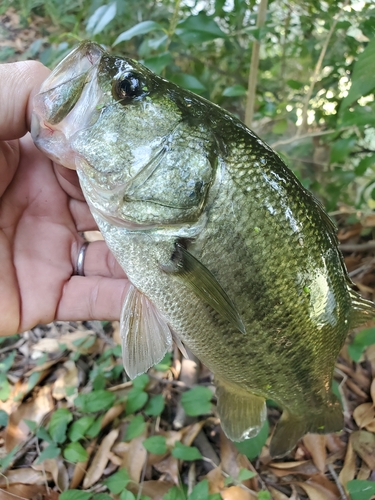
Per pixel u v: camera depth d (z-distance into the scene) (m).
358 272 0.38
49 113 0.16
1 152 0.19
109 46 0.37
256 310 0.17
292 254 0.17
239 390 0.22
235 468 0.26
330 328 0.19
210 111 0.17
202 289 0.16
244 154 0.16
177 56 0.41
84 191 0.17
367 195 0.43
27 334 0.35
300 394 0.21
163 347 0.19
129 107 0.16
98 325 0.35
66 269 0.23
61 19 0.43
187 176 0.16
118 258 0.18
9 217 0.21
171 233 0.17
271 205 0.16
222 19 0.38
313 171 0.42
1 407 0.30
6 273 0.21
